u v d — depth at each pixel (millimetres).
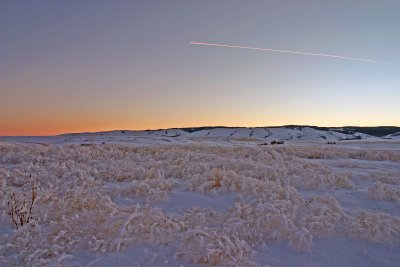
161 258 4844
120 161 15000
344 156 22078
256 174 11414
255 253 5086
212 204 8016
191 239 5176
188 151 19578
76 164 13766
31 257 4625
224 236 5074
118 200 8172
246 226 6059
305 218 6344
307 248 5297
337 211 7121
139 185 8867
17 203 6945
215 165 13023
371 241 5734
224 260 4711
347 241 5730
